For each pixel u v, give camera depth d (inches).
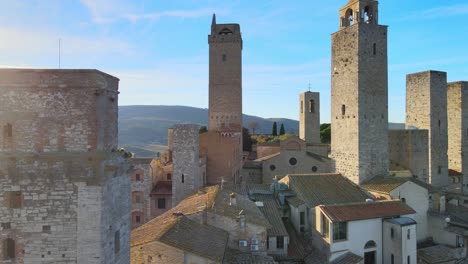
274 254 1715.1
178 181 2395.4
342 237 1737.2
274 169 3265.3
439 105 3016.7
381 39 2522.1
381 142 2504.9
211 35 3786.9
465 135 3331.7
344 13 2625.5
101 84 860.0
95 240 852.6
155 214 2615.7
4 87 841.5
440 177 3004.4
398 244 1736.0
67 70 850.1
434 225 2219.5
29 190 850.1
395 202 1934.1
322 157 3385.8
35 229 852.0
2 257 847.7
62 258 853.2
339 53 2620.6
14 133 844.6
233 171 2925.7
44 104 850.1
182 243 1247.5
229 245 1525.6
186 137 2395.4
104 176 868.6
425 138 2918.3
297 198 2027.6
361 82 2455.7
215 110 3772.1
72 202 854.5
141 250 1230.3
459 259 1921.8
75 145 855.1
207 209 1550.2
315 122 4603.8
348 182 2273.6
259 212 1764.3
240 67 3784.5
